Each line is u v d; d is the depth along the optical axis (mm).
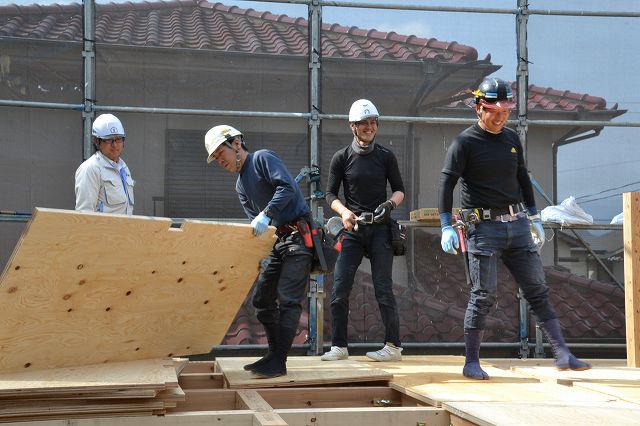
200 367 5020
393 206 5473
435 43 6977
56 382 3381
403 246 5531
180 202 6582
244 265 4109
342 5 6844
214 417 3320
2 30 6367
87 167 4789
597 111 7160
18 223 6281
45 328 3646
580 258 7043
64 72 6449
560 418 3238
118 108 6441
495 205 4465
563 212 6844
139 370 3799
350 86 6844
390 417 3490
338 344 5465
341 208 5508
